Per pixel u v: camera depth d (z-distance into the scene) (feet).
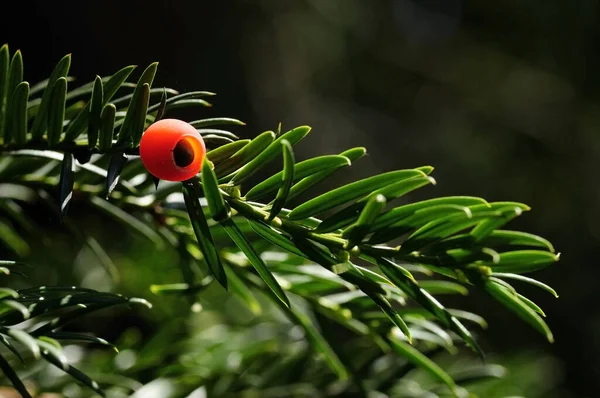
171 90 0.92
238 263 1.03
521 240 0.86
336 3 5.67
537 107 6.04
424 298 0.86
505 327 4.48
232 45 4.62
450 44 6.42
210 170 0.83
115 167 0.87
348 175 5.15
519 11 6.23
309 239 0.87
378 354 1.07
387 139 5.67
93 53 3.97
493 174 5.65
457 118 6.06
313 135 5.16
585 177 5.67
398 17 6.33
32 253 1.44
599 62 5.98
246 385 1.08
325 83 5.50
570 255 5.30
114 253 1.47
